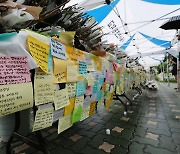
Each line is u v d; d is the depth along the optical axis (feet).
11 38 2.14
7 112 2.03
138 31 22.34
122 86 9.21
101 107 10.89
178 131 6.42
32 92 2.36
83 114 4.36
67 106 3.44
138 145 5.18
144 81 26.48
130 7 15.52
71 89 3.53
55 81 2.92
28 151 4.78
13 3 2.45
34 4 3.18
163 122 7.66
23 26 2.76
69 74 3.37
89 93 4.51
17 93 2.13
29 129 5.74
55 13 3.38
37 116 2.64
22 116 5.38
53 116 3.03
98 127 6.91
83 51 4.27
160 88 29.40
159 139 5.65
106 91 6.16
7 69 2.04
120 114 9.18
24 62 2.24
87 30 4.96
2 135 5.40
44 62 2.62
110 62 6.73
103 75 5.75
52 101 2.88
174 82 49.75
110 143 5.33
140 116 8.78
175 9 15.12
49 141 5.48
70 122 3.72
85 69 4.21
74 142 5.41
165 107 11.35
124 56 10.58
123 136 5.92
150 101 14.06
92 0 10.44
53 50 2.88
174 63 26.12
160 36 24.50
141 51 31.53
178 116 8.77
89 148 4.98
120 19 17.03
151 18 17.30
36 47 2.50
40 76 2.57
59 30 3.49
